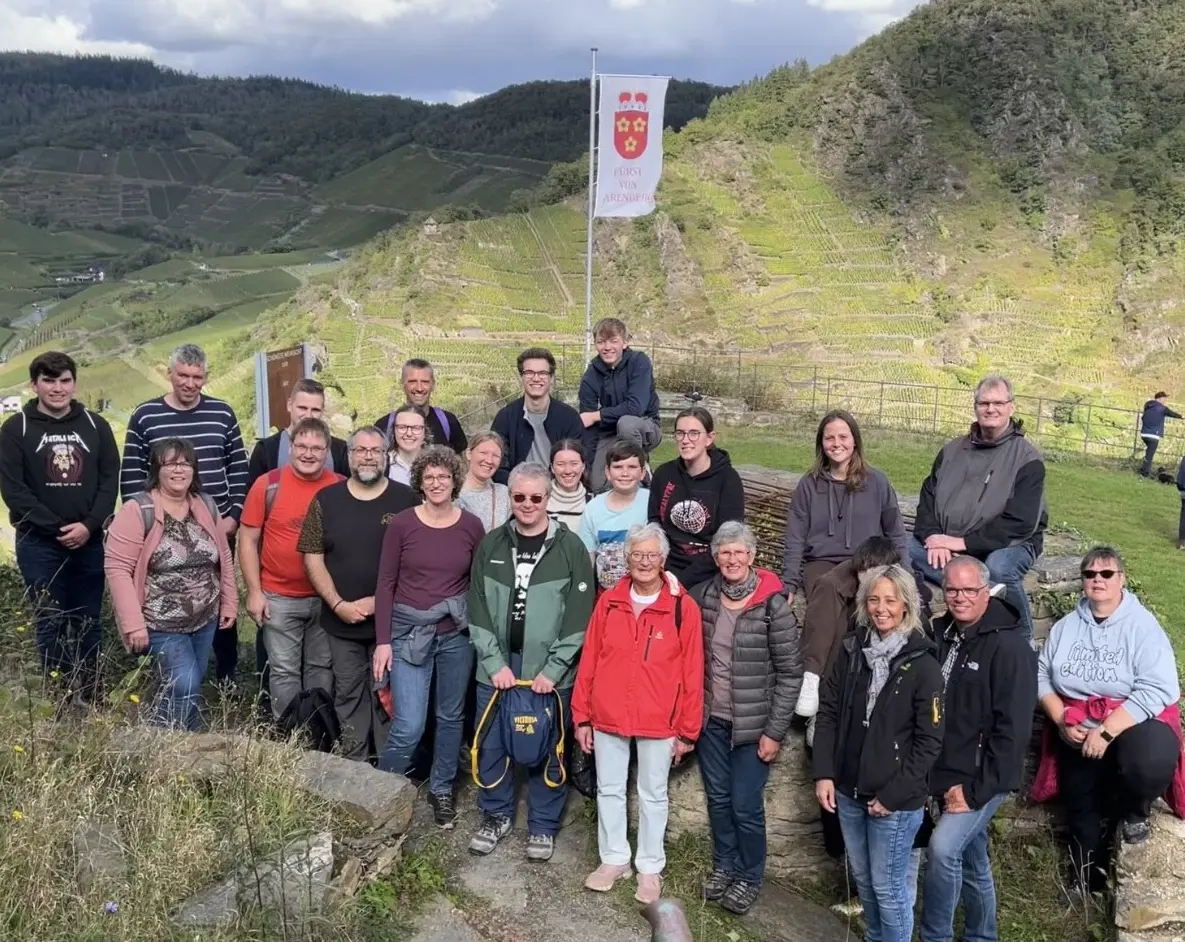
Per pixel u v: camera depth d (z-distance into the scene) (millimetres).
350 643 4645
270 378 7504
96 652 5152
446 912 3895
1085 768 4488
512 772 4469
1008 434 4707
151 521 4391
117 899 3092
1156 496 13977
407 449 5293
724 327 54438
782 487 7090
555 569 4316
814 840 4758
